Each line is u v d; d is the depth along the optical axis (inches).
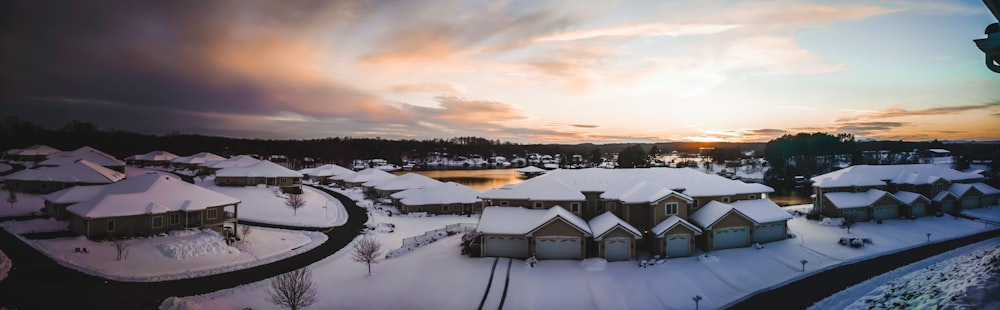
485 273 1460.4
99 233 1697.8
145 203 1815.9
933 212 2400.3
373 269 1540.4
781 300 1226.6
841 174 2527.1
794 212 2578.7
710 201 1897.1
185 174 4065.0
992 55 413.4
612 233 1588.3
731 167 5935.0
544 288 1336.1
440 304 1236.5
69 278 1341.0
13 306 1122.0
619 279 1403.8
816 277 1411.2
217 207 1989.4
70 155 3730.3
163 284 1369.3
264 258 1700.3
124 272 1429.6
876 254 1663.4
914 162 5295.3
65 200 1975.9
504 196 1870.1
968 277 832.3
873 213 2290.8
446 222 2593.5
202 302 1214.3
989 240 1831.9
